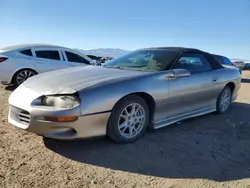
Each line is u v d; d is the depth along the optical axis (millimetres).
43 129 2926
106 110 3082
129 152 3174
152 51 4434
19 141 3359
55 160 2906
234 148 3518
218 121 4691
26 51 7434
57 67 7711
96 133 3080
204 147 3473
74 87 3018
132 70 3826
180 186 2514
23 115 3066
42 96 3000
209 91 4551
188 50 4375
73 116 2867
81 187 2414
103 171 2719
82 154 3068
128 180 2572
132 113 3414
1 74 7039
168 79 3715
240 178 2729
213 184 2578
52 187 2389
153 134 3799
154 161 2988
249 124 4641
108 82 3184
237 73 5410
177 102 3912
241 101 6812
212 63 4793
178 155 3178
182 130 4074
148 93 3463
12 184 2402
